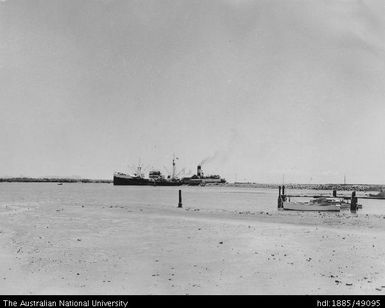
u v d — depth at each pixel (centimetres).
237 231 3300
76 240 2802
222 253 2319
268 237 2955
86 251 2386
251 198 11394
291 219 4456
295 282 1700
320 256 2236
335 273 1855
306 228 3534
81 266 1994
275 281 1714
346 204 7006
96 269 1930
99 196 11312
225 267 1967
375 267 1973
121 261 2103
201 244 2633
